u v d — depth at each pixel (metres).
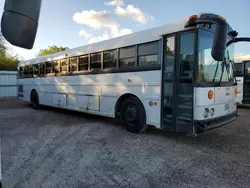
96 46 6.16
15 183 2.81
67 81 7.46
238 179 2.93
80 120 7.04
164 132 5.35
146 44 4.79
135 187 2.73
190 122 3.96
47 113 8.66
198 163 3.46
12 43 1.26
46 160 3.58
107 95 5.84
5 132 5.41
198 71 3.88
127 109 5.36
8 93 15.20
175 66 4.21
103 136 5.02
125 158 3.68
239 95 9.54
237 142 4.57
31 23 1.28
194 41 3.91
